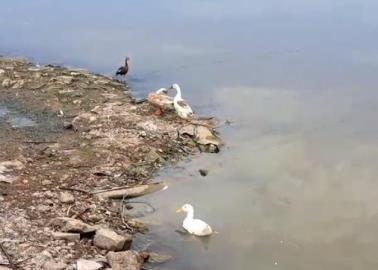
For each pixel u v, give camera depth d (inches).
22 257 680.4
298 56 1646.2
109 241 727.7
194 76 1481.3
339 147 1074.1
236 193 912.9
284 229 812.0
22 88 1354.6
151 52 1692.9
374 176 961.5
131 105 1234.0
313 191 918.4
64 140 1055.6
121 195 880.9
